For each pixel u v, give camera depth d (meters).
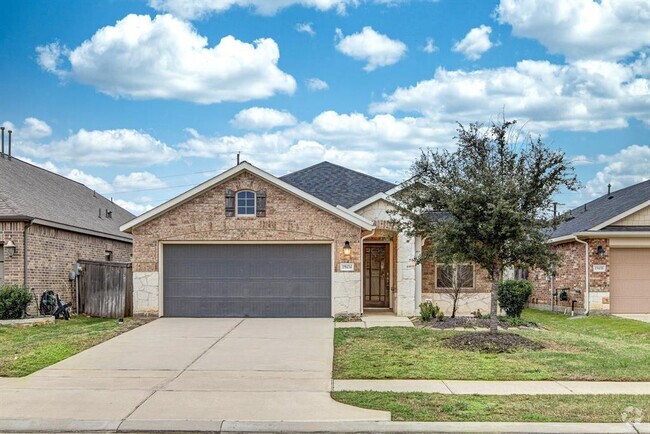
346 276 18.56
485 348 12.66
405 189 15.05
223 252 18.83
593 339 14.39
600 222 22.23
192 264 18.83
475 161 13.48
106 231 25.36
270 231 18.62
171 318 18.33
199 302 18.73
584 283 22.64
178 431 7.56
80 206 26.17
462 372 10.59
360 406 8.42
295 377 10.36
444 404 8.48
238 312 18.67
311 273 18.72
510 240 12.86
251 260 18.78
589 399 8.77
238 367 11.22
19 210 19.16
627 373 10.48
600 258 22.27
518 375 10.37
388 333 14.99
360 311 18.55
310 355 12.35
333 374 10.57
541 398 8.83
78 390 9.45
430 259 13.84
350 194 21.53
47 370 10.96
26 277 19.09
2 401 8.79
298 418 7.90
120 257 28.30
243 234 18.64
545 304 26.64
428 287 20.20
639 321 19.56
